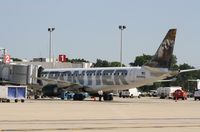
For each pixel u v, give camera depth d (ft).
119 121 228.84
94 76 559.79
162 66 504.43
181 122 227.20
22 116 251.80
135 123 218.18
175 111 321.73
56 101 502.38
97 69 560.20
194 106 408.26
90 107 361.92
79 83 572.10
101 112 298.56
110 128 191.72
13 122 215.31
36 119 232.94
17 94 460.96
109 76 545.44
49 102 463.42
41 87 607.37
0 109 314.14
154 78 513.04
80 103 446.19
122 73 535.19
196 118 255.09
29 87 616.39
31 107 346.13
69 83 568.41
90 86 563.07
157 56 508.94
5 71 634.84
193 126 205.98
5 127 191.21
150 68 513.86
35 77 597.93
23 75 613.93
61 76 589.32
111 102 494.59
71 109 327.88
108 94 571.28
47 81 595.06
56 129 184.96
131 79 527.81
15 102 451.12
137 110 328.08
